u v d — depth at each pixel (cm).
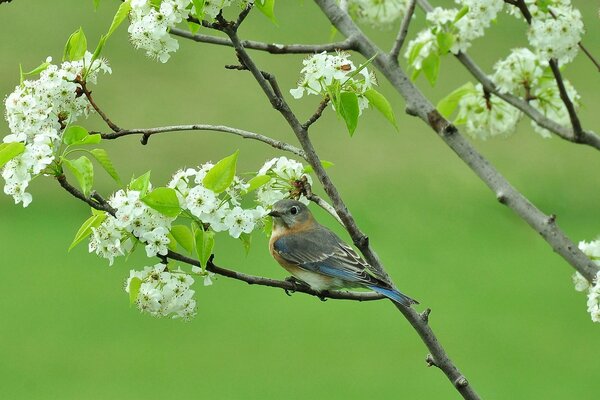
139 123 3662
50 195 3219
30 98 1012
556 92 1291
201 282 2767
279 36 4138
